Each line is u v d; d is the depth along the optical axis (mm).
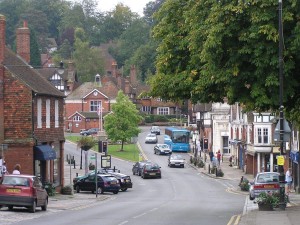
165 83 35062
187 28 34938
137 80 183000
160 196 54625
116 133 111500
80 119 143375
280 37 28703
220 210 37188
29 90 47781
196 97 33969
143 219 30266
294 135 62219
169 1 36375
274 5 29375
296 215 29766
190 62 34000
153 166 77562
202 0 32438
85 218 30922
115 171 72688
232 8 29656
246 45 30016
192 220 29703
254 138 79125
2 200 34062
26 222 28531
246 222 27172
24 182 34219
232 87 31312
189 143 117625
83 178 59094
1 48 47844
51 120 53250
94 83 151750
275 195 34031
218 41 29828
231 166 94312
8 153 47688
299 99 34562
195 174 83812
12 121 47812
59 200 47094
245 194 56688
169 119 164250
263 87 30734
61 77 140000
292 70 31750
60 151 56469
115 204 43844
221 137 107125
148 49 193000
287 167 70812
